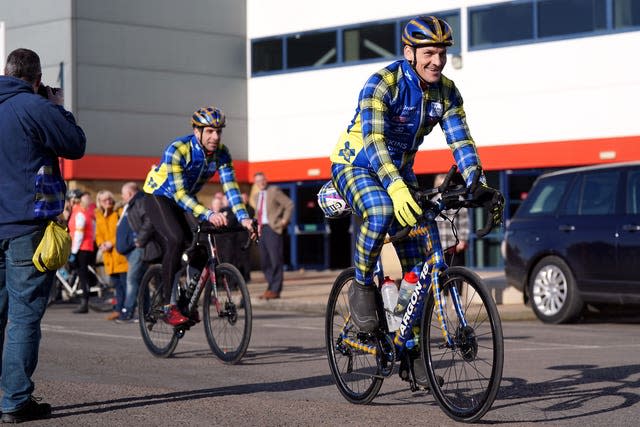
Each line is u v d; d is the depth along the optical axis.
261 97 34.66
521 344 12.05
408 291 7.25
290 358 10.91
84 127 31.44
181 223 10.91
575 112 28.92
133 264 16.19
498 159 30.12
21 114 6.76
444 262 7.00
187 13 33.62
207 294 10.74
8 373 6.98
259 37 34.72
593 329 14.29
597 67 28.58
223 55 34.38
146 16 32.75
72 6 31.22
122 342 12.75
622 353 10.98
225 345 10.51
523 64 29.73
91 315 18.27
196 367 10.20
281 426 6.89
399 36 32.06
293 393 8.40
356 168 7.31
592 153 28.59
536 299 15.45
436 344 7.04
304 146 33.81
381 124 6.93
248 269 24.23
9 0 32.50
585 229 14.82
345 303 7.90
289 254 34.38
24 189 6.80
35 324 6.98
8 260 6.90
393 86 7.01
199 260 10.89
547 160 29.30
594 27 28.64
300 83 33.91
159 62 33.03
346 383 7.92
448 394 6.96
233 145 34.50
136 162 32.50
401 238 7.12
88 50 31.55
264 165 34.56
